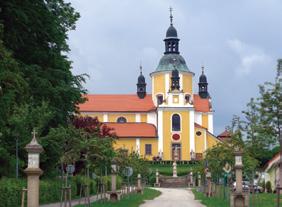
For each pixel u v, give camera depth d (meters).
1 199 29.08
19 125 33.38
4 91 25.70
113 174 43.56
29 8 40.75
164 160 122.69
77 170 50.81
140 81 137.50
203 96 136.25
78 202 40.25
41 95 41.41
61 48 47.66
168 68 131.88
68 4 49.00
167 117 125.44
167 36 135.62
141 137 124.75
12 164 36.62
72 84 48.50
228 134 44.06
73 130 34.62
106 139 37.47
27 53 43.53
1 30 24.92
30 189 21.39
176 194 65.44
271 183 56.09
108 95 136.88
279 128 37.34
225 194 47.09
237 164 32.69
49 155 38.59
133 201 44.88
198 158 122.62
